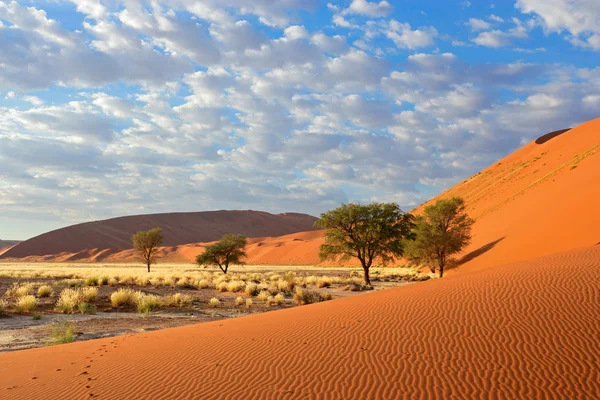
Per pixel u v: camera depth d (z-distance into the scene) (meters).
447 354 6.84
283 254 131.75
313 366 7.02
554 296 8.97
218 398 6.15
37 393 7.14
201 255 67.25
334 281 43.25
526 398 5.30
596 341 6.70
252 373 7.04
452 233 48.34
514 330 7.46
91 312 21.59
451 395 5.52
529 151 107.44
